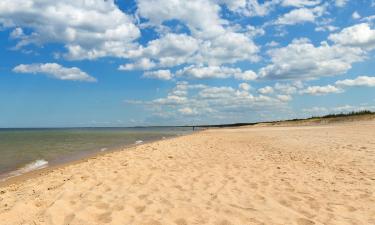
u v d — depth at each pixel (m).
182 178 7.55
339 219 4.73
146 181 7.20
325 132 24.59
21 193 6.17
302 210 5.16
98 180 7.26
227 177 7.68
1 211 4.76
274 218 4.75
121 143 25.80
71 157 15.36
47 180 7.63
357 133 21.16
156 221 4.48
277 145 15.62
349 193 6.16
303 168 8.84
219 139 22.27
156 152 13.07
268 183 7.03
